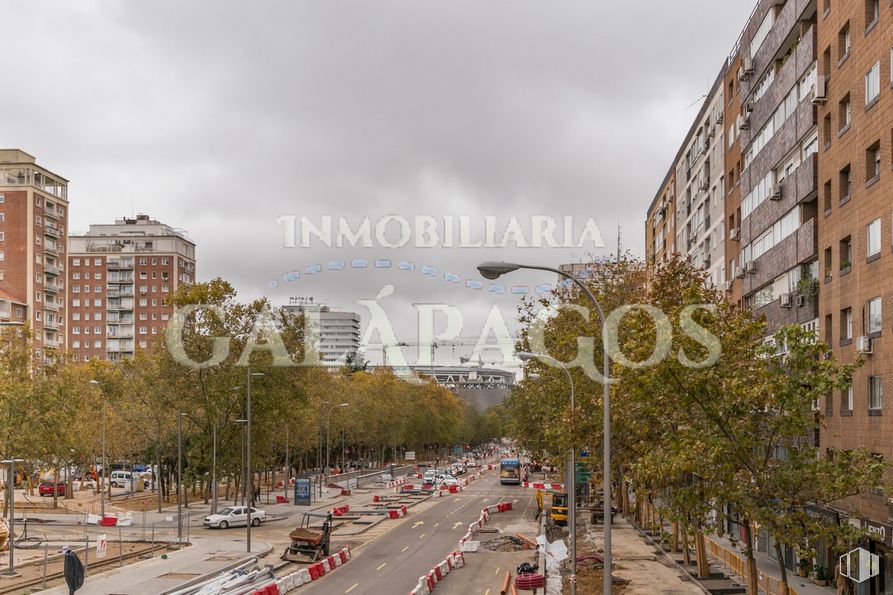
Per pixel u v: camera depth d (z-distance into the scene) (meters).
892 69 31.73
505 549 51.62
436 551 51.50
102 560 45.81
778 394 23.72
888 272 32.00
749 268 53.06
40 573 41.59
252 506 77.06
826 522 24.73
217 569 42.50
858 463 24.05
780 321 46.78
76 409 67.25
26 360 64.50
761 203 51.50
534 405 59.91
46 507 77.44
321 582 40.66
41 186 134.25
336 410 116.00
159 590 36.69
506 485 114.06
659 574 41.59
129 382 82.69
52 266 135.38
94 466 116.50
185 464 89.44
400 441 144.00
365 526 64.94
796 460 23.88
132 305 177.12
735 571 41.16
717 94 66.12
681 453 23.98
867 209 34.12
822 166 39.88
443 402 164.12
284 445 100.06
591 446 37.34
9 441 58.91
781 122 47.09
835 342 37.91
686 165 80.06
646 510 58.59
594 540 54.50
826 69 39.59
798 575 39.69
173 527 63.84
